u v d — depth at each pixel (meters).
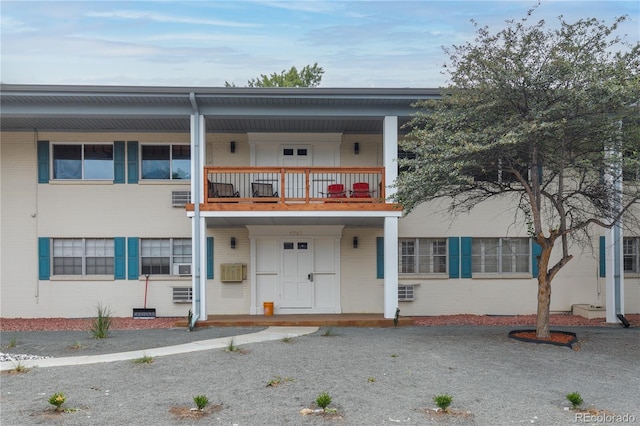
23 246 14.66
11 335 11.75
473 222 15.09
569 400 6.48
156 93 12.12
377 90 12.27
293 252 14.98
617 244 13.44
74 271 14.87
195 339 10.99
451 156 9.98
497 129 9.72
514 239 15.22
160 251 15.02
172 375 7.88
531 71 9.65
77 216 14.78
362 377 7.71
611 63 9.62
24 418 5.99
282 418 5.98
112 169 15.04
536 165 10.62
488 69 9.98
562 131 9.66
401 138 14.89
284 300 14.91
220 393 6.93
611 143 10.20
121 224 14.84
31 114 12.45
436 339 10.85
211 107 12.72
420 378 7.67
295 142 15.09
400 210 12.78
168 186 14.95
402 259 15.20
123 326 13.08
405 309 14.91
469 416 6.05
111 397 6.79
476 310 14.99
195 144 12.68
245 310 14.80
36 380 7.64
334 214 12.73
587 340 10.93
